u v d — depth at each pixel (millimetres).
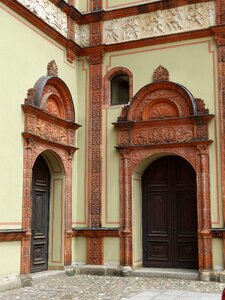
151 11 13859
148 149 13297
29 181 11367
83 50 14430
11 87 11070
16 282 10516
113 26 14281
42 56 12586
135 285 11203
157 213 13945
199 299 9133
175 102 13148
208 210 12383
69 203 13328
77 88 14445
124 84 14445
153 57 13672
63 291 10227
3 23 10969
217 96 12727
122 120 13625
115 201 13461
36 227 12555
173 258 13539
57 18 13531
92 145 13969
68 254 13086
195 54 13172
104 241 13383
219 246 12172
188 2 13422
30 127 11539
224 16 12914
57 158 13070
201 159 12578
